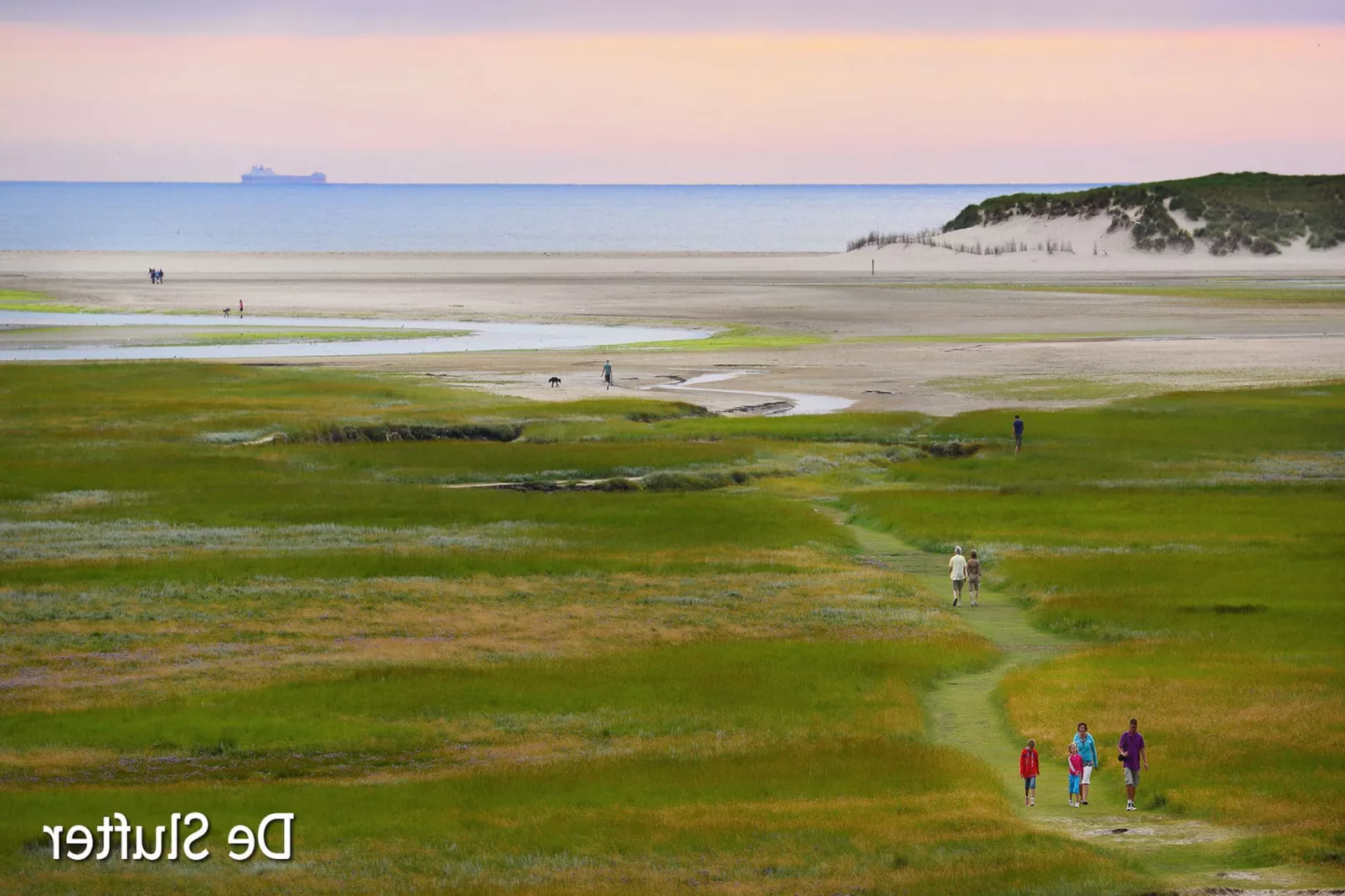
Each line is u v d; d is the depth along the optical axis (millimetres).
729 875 24531
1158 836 26953
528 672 40406
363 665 41344
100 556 55094
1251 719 34812
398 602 49219
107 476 72188
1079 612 48219
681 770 31188
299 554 56188
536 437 85375
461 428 87438
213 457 77562
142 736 33844
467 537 60375
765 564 56094
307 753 33062
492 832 27141
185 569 52781
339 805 28750
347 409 92500
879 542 62906
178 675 39844
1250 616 47312
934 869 24562
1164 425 88625
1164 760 31781
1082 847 25766
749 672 40344
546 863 25375
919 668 41062
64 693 37812
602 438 85375
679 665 41094
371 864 25219
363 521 63469
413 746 33625
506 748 33594
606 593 51250
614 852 25875
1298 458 79625
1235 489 72312
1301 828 26750
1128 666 40812
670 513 66000
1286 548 58094
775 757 32344
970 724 36438
